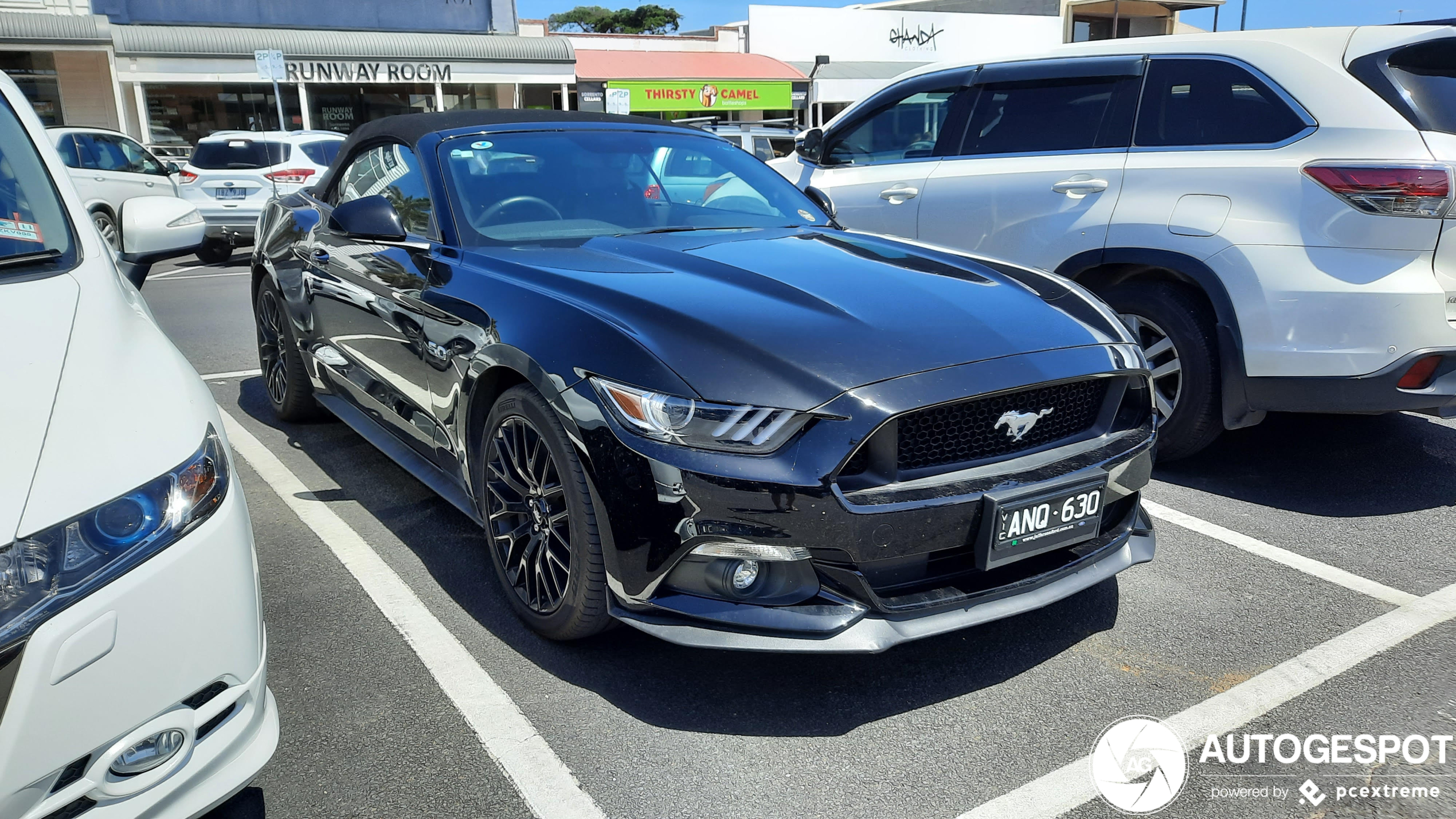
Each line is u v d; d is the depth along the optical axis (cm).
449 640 254
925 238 457
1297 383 329
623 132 358
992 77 442
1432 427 439
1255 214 336
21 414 146
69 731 131
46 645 129
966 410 216
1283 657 246
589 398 216
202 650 146
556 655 246
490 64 2125
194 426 159
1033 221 407
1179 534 324
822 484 198
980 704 227
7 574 129
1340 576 291
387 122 369
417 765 203
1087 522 228
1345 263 316
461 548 312
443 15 2144
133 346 175
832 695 230
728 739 212
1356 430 435
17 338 165
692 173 351
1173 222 357
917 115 474
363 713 221
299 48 1923
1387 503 349
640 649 250
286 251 406
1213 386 359
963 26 3231
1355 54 331
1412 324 307
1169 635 258
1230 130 355
